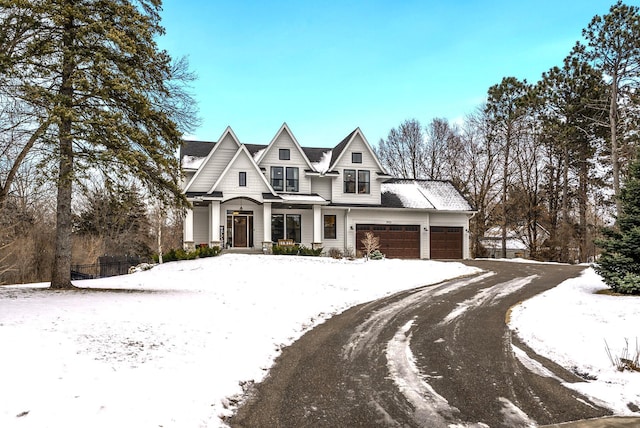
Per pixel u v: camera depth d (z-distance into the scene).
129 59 13.49
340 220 30.70
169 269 21.89
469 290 15.64
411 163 52.53
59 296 11.88
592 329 8.98
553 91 32.22
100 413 4.66
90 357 6.26
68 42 12.60
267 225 27.36
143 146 12.89
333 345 8.63
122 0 13.70
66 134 11.73
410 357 7.81
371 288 16.48
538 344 8.58
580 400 5.78
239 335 8.68
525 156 40.88
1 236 22.66
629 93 25.42
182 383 5.83
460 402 5.72
